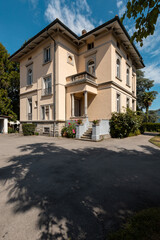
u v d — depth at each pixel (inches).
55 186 118.9
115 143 336.2
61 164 177.8
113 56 502.0
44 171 154.0
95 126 374.0
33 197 101.9
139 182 125.8
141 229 66.8
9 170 157.8
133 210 85.0
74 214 82.4
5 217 80.6
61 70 520.7
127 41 556.7
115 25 466.9
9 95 951.0
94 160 194.7
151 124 862.5
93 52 540.7
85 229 70.4
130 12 98.5
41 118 582.9
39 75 599.8
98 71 524.4
